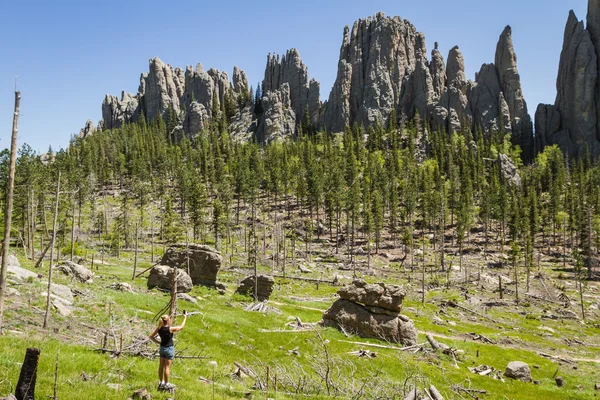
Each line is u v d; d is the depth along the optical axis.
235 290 60.53
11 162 13.28
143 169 166.25
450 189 145.50
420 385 26.11
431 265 112.12
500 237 133.38
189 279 49.31
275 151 192.00
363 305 43.56
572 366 44.62
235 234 130.00
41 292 27.72
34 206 91.69
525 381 37.00
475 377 34.88
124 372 16.55
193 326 32.41
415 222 145.88
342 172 159.50
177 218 124.44
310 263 108.75
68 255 80.62
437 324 61.03
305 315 51.09
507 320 70.81
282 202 161.25
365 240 132.38
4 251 13.17
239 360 26.73
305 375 23.39
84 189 129.12
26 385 11.15
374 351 36.25
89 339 21.17
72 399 12.18
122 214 132.38
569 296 89.88
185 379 17.67
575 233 134.50
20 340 17.50
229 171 178.00
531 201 130.62
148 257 96.94
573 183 152.75
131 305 33.59
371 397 21.11
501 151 192.38
